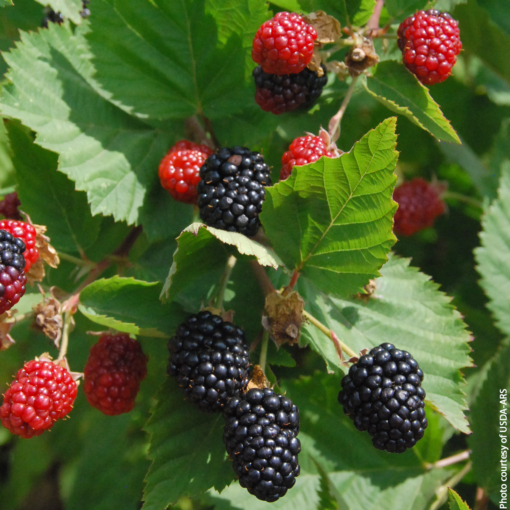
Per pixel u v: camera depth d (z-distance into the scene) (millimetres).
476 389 580
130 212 517
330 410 552
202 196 491
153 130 529
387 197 479
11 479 606
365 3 510
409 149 609
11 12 561
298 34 498
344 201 484
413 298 525
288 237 494
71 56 526
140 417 594
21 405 484
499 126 615
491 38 593
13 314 495
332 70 514
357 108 564
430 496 553
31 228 493
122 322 490
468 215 619
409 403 478
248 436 474
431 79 510
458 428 502
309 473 548
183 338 485
